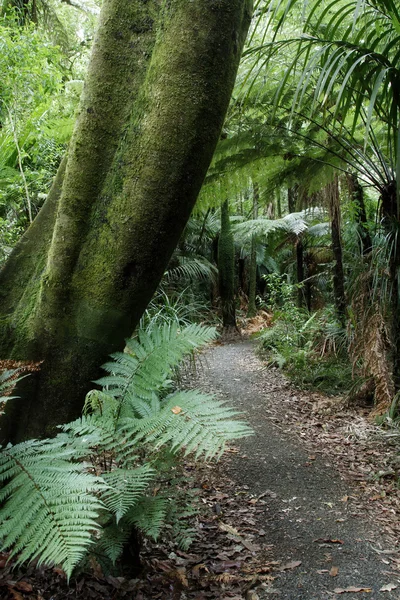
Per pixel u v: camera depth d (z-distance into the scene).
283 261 14.98
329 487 3.56
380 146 5.32
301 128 5.54
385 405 4.88
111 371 2.04
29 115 4.56
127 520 1.91
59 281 2.01
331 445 4.45
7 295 2.16
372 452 4.26
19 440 2.06
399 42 3.88
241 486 3.48
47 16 8.24
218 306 12.30
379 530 2.95
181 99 1.86
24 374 2.04
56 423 2.07
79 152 1.99
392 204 4.77
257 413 5.32
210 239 13.42
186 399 1.99
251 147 5.23
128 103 1.98
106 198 1.98
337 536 2.84
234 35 1.90
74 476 1.56
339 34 5.09
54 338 2.04
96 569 1.91
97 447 2.15
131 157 1.93
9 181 4.46
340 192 7.34
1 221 4.22
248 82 4.96
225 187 5.61
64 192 2.01
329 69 3.18
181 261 10.85
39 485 1.51
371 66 3.67
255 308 13.45
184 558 2.40
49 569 1.93
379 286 5.05
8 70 3.93
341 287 7.13
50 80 4.36
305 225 9.09
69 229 1.99
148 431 1.84
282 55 4.79
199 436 1.73
